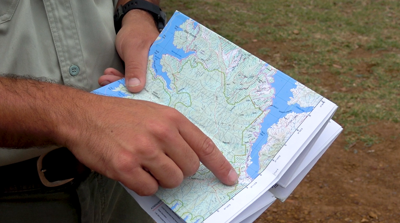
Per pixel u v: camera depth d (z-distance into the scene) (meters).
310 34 5.99
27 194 1.22
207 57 1.13
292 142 0.97
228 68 1.11
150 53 1.19
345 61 5.14
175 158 0.86
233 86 1.08
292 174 1.00
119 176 0.83
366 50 5.46
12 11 1.05
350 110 4.14
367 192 3.24
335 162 3.55
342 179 3.38
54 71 1.16
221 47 1.13
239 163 0.99
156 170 0.84
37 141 0.89
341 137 3.80
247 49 5.58
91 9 1.18
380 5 7.11
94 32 1.20
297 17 6.66
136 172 0.83
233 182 0.94
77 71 1.19
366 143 3.71
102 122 0.84
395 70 4.90
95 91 1.12
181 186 0.96
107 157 0.83
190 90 1.12
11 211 1.24
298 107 1.00
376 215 3.02
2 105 0.84
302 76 4.81
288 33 6.04
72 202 1.29
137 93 1.14
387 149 3.64
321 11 6.92
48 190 1.24
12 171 1.18
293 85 1.03
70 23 1.16
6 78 0.89
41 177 1.21
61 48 1.15
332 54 5.37
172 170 0.85
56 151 1.20
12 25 1.06
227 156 1.01
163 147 0.85
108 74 1.21
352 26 6.24
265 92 1.05
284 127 1.00
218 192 0.94
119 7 1.36
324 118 0.97
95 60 1.23
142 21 1.30
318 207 3.13
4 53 1.07
